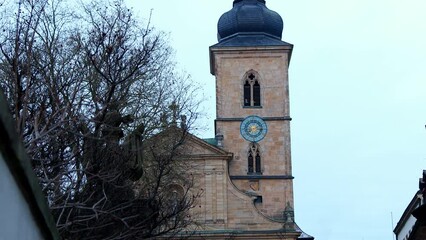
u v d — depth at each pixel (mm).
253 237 84312
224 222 84875
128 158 25500
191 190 67250
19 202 7848
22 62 27953
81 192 23328
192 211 83000
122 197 25062
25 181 7859
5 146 7234
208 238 83625
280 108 94812
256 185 91812
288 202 86500
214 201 85375
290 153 92938
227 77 95688
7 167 7363
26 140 23328
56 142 24281
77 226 23406
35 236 8836
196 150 85875
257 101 95250
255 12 99000
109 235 24281
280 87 95375
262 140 93562
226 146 93562
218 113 94438
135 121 39750
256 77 95812
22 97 23172
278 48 95625
